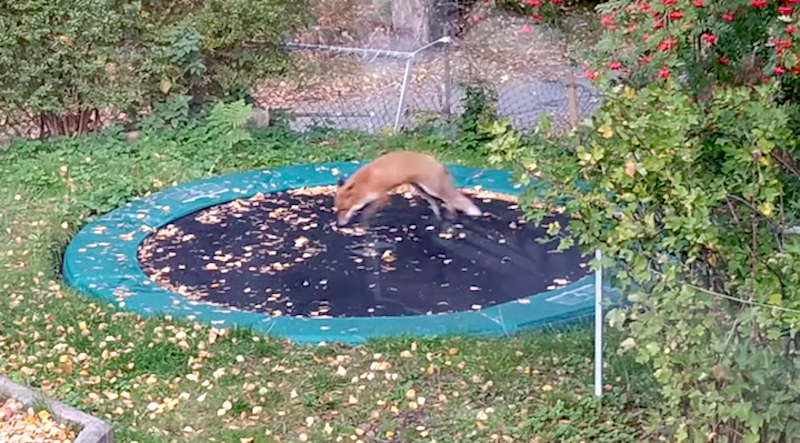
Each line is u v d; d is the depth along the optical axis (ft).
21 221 23.79
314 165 28.66
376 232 23.18
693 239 10.37
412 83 36.76
